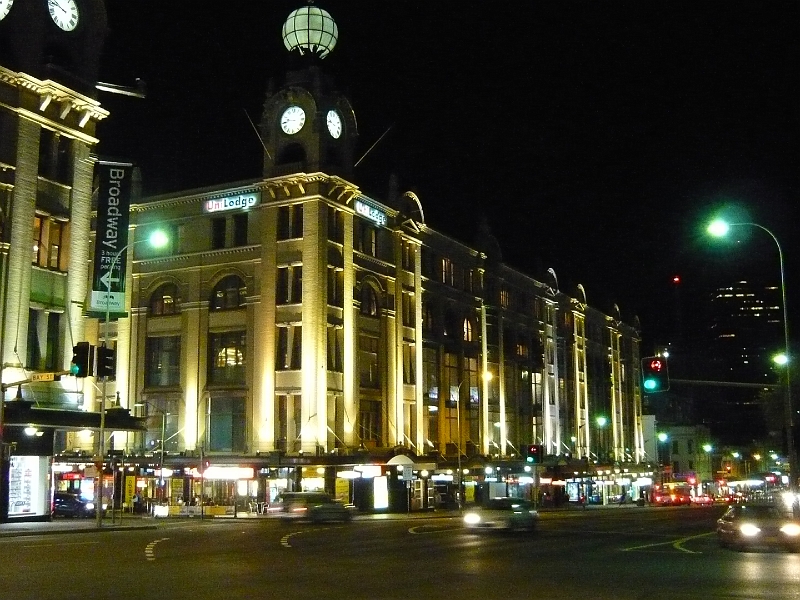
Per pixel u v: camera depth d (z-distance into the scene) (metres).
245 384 58.50
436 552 26.53
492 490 75.38
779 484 133.38
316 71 60.28
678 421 152.50
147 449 60.66
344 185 59.97
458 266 76.69
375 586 17.70
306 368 56.47
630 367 116.12
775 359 54.06
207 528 40.16
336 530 38.19
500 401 79.94
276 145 60.03
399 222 67.31
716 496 128.88
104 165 45.00
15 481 40.09
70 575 19.30
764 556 26.25
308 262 57.56
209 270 60.94
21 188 40.00
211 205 61.44
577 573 20.73
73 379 42.53
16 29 41.00
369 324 63.31
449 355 73.81
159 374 62.19
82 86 43.91
